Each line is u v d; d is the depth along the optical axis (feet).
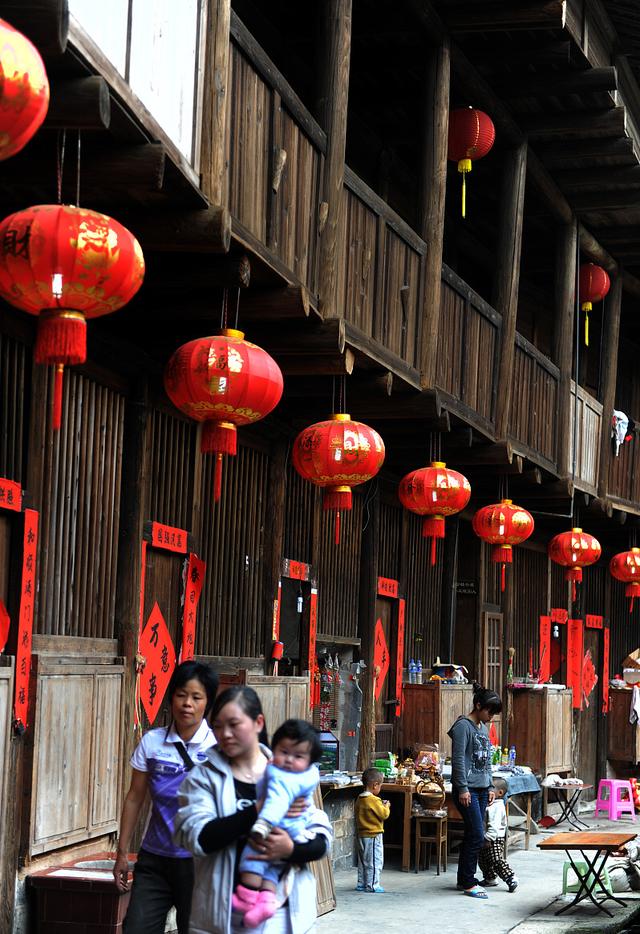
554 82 43.42
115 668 26.89
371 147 45.75
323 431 29.40
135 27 19.66
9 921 22.16
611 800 58.90
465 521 53.21
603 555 72.28
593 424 58.90
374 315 33.27
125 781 27.45
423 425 37.65
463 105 43.34
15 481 23.45
